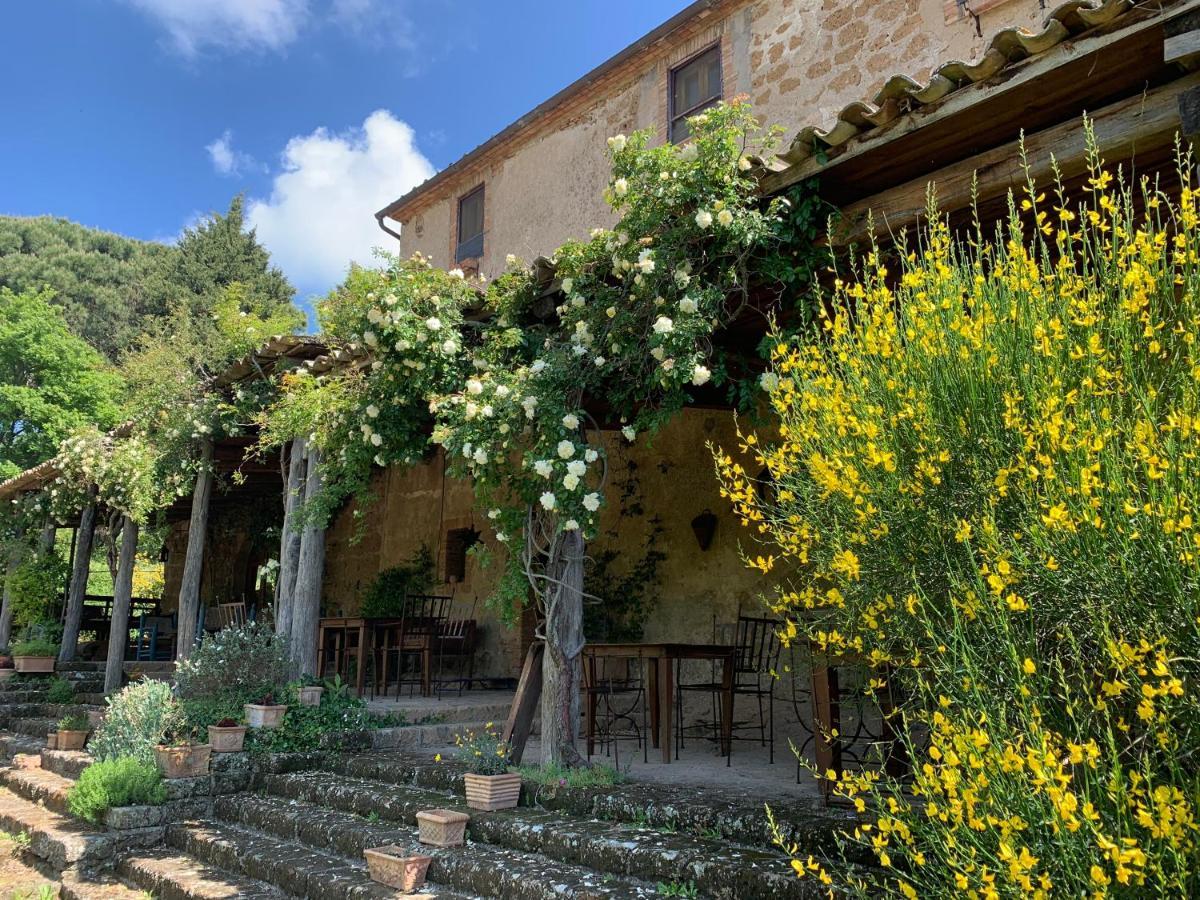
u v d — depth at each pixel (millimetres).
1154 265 2699
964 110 3785
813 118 9055
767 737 7215
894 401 2930
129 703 6922
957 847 2115
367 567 12898
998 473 2604
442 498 11797
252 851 5234
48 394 23469
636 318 5098
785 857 3725
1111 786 1971
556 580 5500
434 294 6082
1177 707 2096
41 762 8219
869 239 4426
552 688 5492
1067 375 2639
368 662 10820
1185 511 2158
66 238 42094
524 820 4652
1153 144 3537
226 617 12070
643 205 4883
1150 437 2352
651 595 8781
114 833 5938
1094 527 2273
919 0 8297
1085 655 2410
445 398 5559
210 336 13594
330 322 6852
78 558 12500
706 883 3670
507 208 12914
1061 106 3873
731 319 4879
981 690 2357
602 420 7141
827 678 4168
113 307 34812
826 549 3113
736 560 8133
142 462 9680
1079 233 3018
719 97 10109
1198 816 1925
